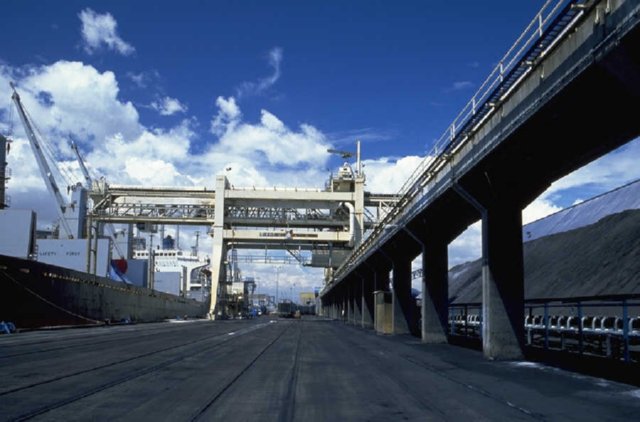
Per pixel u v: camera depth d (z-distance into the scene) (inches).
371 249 2023.9
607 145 722.2
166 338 1476.4
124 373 695.7
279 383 624.4
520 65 687.7
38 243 2977.4
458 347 1227.2
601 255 1258.0
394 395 545.0
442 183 1091.9
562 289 1256.8
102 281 2536.9
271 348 1159.6
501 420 426.6
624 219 1354.6
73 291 2220.7
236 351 1070.4
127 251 3804.1
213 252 3432.6
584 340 928.9
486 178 937.5
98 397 514.6
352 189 3560.5
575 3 565.3
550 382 645.3
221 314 3843.5
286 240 3521.2
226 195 3410.4
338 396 535.8
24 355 923.4
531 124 723.4
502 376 703.1
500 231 946.7
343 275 2989.7
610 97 625.3
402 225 1478.8
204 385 599.2
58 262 2970.0
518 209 952.3
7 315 1728.6
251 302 7401.6
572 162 794.2
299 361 887.1
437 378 683.4
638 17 478.6
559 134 738.8
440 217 1312.7
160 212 3454.7
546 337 900.0
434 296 1386.6
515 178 908.0
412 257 1828.2
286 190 3432.6
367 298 2488.9
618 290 1039.6
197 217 3499.0
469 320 1616.6
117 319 2733.8
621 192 1569.9
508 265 943.0
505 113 788.0
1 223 2349.9
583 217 1656.0
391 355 1019.3
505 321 938.1
